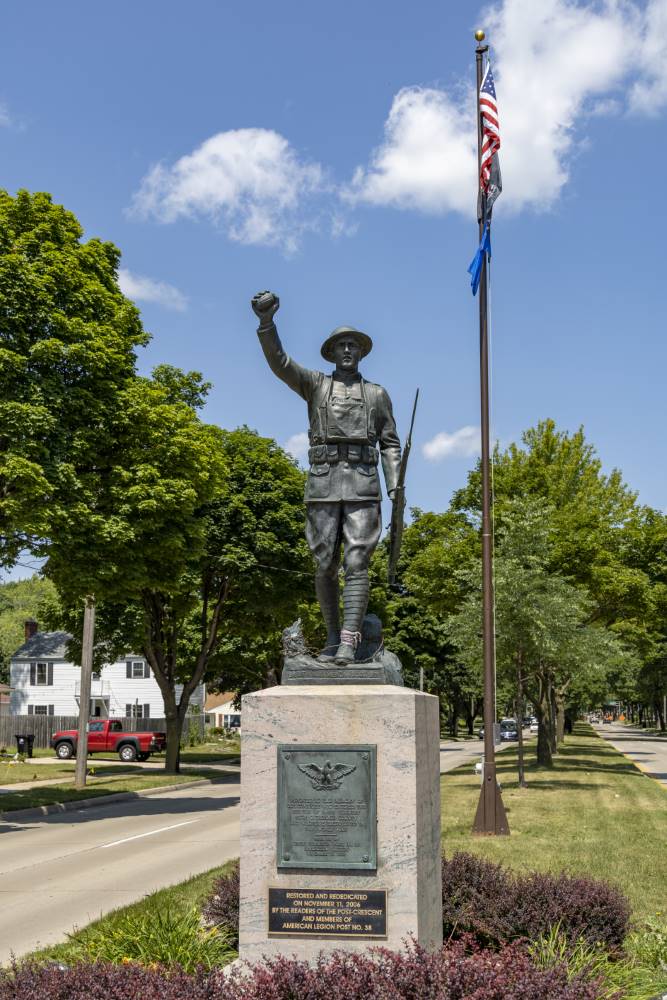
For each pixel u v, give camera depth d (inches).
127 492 832.3
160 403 906.7
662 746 2143.2
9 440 765.3
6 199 852.0
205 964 263.0
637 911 380.2
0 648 3745.1
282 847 250.7
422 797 256.8
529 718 3415.4
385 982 211.6
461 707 3110.2
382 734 252.2
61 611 1563.7
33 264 812.6
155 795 1085.1
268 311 284.8
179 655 1974.7
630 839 593.6
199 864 552.4
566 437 1409.9
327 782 251.3
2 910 434.6
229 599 1465.3
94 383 829.2
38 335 804.0
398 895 246.2
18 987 212.7
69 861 583.5
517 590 952.3
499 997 210.8
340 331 301.1
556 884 313.9
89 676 1144.2
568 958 267.7
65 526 775.1
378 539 298.2
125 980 216.2
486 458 678.5
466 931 301.1
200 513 1349.7
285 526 1390.3
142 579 853.2
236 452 1408.7
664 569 1349.7
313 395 303.1
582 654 992.2
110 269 935.0
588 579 1230.3
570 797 863.7
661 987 259.0
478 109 703.7
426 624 2257.6
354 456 297.0
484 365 684.1
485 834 620.4
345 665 269.3
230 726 3452.3
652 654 1587.1
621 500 1443.2
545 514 1016.9
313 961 245.0
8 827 776.9
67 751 1758.1
